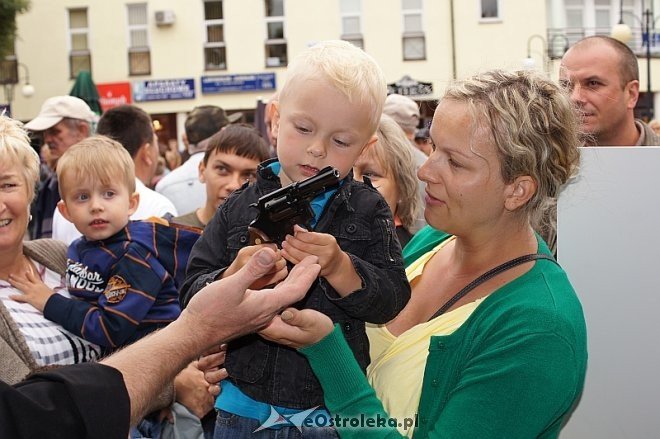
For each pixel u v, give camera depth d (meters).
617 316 1.77
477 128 1.55
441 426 1.48
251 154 3.16
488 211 1.61
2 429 1.12
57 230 3.46
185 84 18.72
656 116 18.00
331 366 1.55
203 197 4.07
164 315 2.39
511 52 18.22
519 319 1.48
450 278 1.78
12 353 1.96
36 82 19.05
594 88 3.16
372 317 1.63
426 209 1.67
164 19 18.41
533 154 1.54
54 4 18.83
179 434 2.27
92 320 2.21
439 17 18.25
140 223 2.49
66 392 1.18
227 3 18.62
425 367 1.58
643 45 17.61
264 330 1.50
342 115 1.63
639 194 1.76
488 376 1.45
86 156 2.38
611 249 1.77
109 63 18.83
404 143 2.88
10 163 2.09
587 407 1.78
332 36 18.42
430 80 18.36
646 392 1.76
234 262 1.51
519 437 1.43
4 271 2.21
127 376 1.26
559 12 18.52
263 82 18.66
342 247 1.71
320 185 1.45
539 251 1.69
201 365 1.79
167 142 19.11
